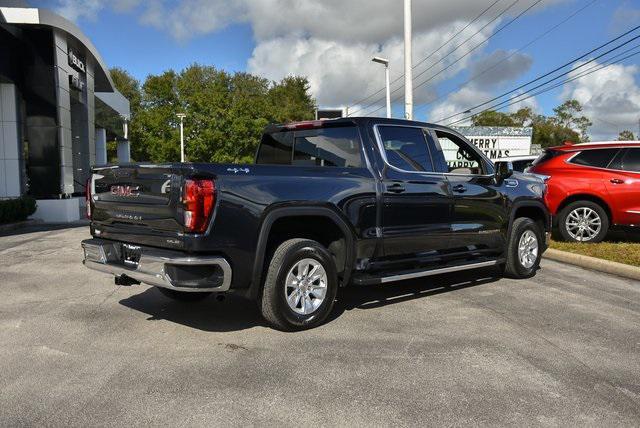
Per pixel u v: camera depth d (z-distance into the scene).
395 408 3.49
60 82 18.53
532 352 4.53
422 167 6.25
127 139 38.09
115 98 33.38
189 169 4.41
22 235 13.13
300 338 4.86
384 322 5.37
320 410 3.46
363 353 4.48
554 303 6.18
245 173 4.71
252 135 52.34
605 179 9.63
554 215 10.08
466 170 6.76
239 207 4.60
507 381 3.93
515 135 31.45
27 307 5.94
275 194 4.83
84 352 4.50
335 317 5.55
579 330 5.15
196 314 5.64
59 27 17.92
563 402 3.60
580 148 10.02
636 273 7.66
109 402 3.56
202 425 3.26
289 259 4.89
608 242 10.16
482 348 4.61
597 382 3.94
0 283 7.20
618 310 5.90
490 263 6.99
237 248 4.60
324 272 5.18
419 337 4.90
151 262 4.57
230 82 77.88
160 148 52.84
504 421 3.33
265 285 4.88
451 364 4.25
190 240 4.42
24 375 4.02
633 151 9.64
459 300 6.29
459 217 6.53
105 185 5.28
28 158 18.27
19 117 18.69
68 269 8.23
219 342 4.75
